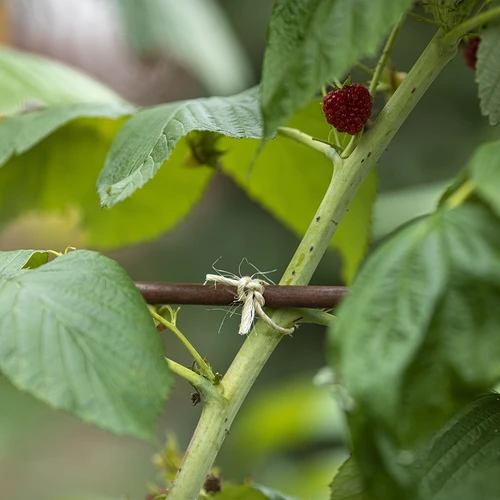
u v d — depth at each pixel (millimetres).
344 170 952
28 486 3027
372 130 949
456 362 842
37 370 879
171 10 1938
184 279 3115
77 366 882
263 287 943
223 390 941
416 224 861
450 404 843
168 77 3252
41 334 889
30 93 1164
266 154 1136
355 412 850
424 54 943
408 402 844
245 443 1721
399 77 1013
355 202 1096
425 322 845
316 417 1570
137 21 1890
